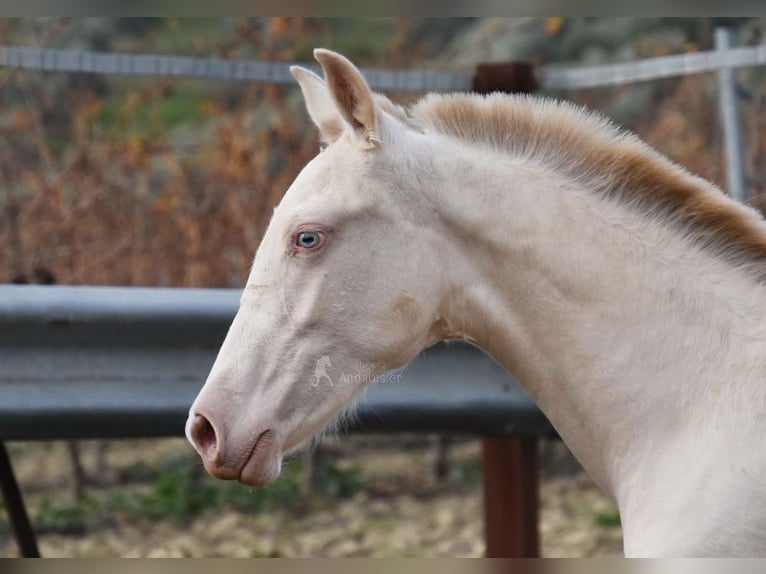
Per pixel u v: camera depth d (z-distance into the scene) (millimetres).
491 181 5363
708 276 5246
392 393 7625
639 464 5199
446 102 5590
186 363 7340
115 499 12211
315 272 5277
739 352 5098
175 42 15938
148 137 13133
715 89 12727
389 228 5293
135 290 7211
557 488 13086
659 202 5344
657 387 5184
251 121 12406
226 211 12117
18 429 6988
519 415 7902
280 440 5270
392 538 11195
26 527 7992
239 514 11984
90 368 7113
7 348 6938
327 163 5371
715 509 4875
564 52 15984
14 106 13133
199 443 5266
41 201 12016
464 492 12734
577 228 5301
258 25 13844
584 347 5289
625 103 14258
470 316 5426
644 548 5055
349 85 5238
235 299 7395
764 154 11156
